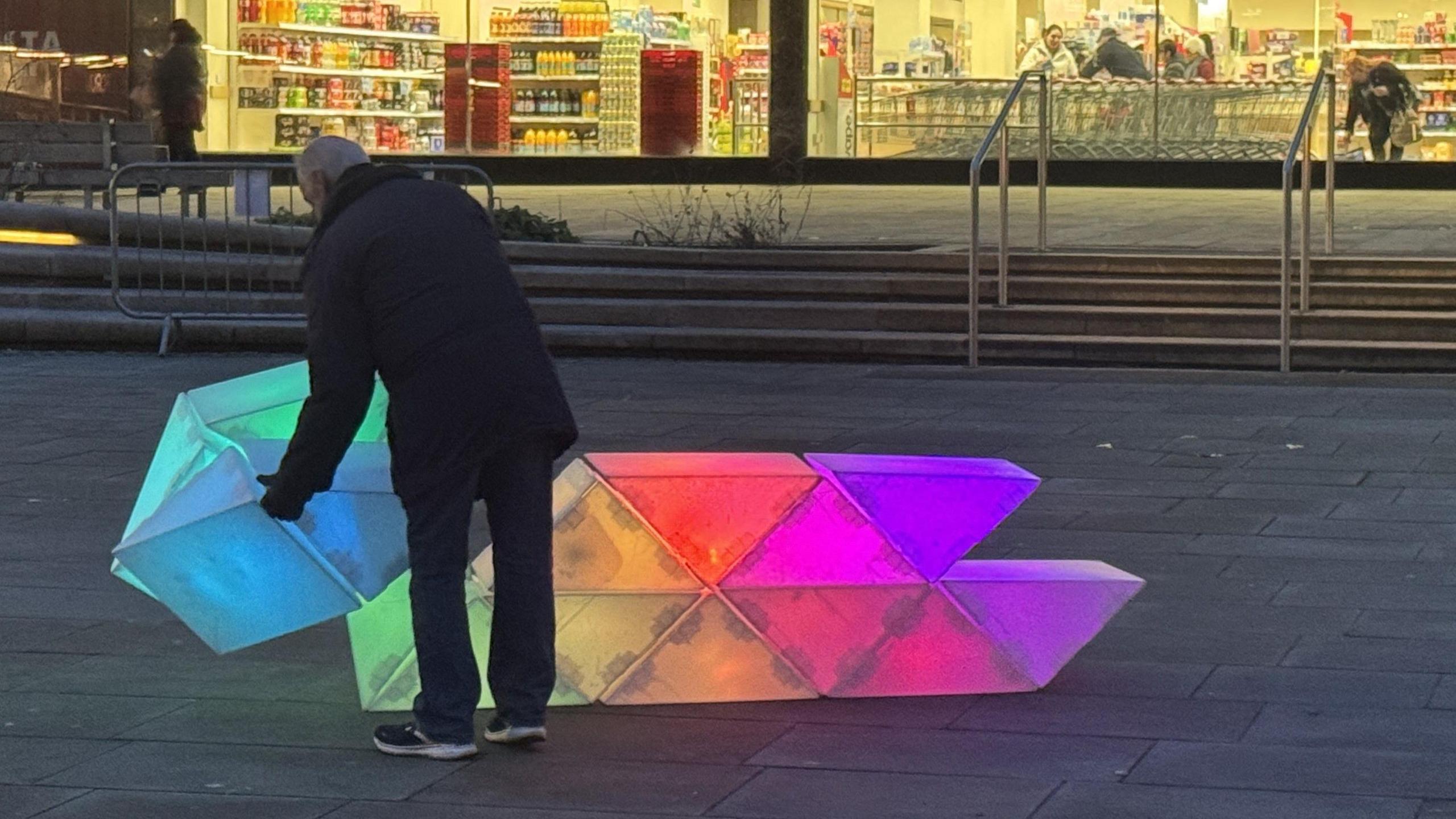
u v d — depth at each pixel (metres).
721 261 14.41
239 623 5.29
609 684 5.64
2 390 11.78
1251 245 14.95
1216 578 7.07
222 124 24.03
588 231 16.62
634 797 4.82
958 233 16.36
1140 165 22.98
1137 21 23.11
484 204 17.30
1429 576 7.07
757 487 5.63
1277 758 5.06
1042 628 5.73
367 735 5.34
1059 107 23.25
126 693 5.72
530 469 5.15
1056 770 5.00
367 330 5.02
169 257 13.99
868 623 5.69
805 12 23.56
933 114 23.58
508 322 5.06
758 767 5.06
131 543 5.12
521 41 24.45
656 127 24.25
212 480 5.26
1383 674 5.83
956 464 5.91
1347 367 12.52
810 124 23.78
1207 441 9.98
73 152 16.03
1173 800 4.75
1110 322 13.12
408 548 5.27
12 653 6.14
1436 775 4.90
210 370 12.78
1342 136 22.86
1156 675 5.87
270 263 14.09
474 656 5.20
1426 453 9.58
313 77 24.22
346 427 5.01
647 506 5.61
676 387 12.05
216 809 4.72
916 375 12.51
